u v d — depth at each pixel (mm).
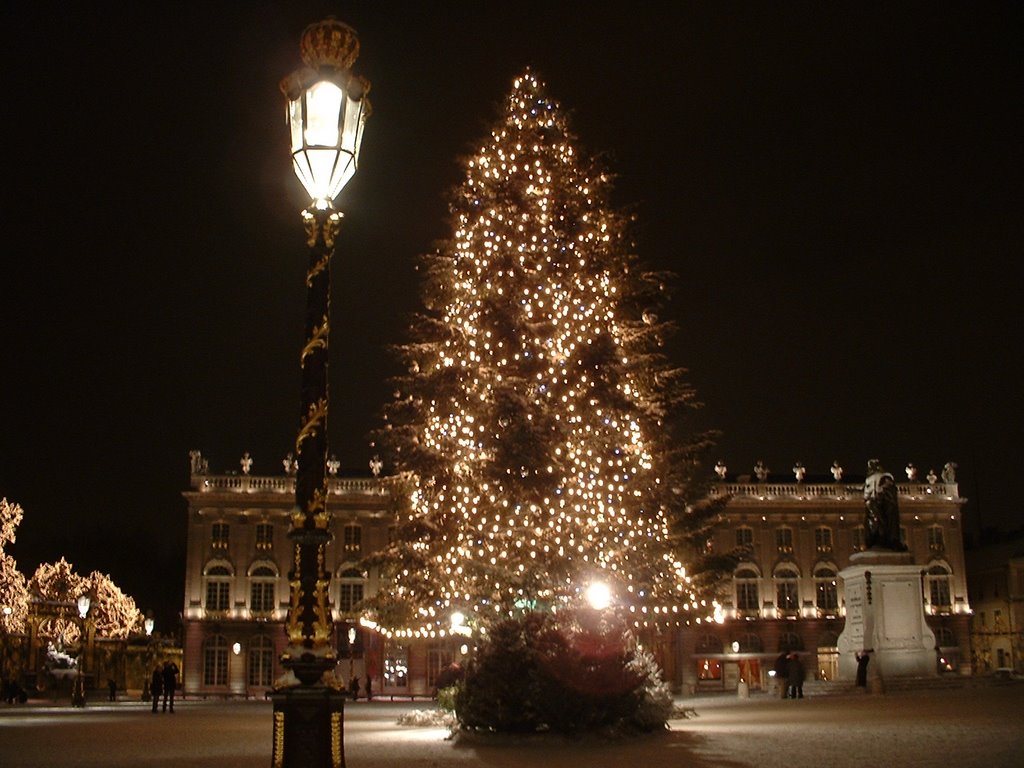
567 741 22016
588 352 33281
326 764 10383
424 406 34750
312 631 10625
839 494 91125
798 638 88312
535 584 30625
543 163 36875
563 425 32250
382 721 35125
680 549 35250
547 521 31453
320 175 11539
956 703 29734
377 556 34375
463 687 23594
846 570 41844
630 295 36750
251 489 84625
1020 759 15984
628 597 32031
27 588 64375
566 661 22422
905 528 90562
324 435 11031
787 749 18922
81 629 49375
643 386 36594
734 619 87750
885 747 18500
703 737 22203
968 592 98812
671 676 75312
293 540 10781
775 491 90812
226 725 31375
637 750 20016
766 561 89375
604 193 37812
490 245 34969
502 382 32250
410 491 35719
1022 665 89688
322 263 11422
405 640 37219
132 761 19031
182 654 87312
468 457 33531
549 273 34969
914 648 39875
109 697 60500
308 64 11734
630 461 33906
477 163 37156
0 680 53406
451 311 35750
